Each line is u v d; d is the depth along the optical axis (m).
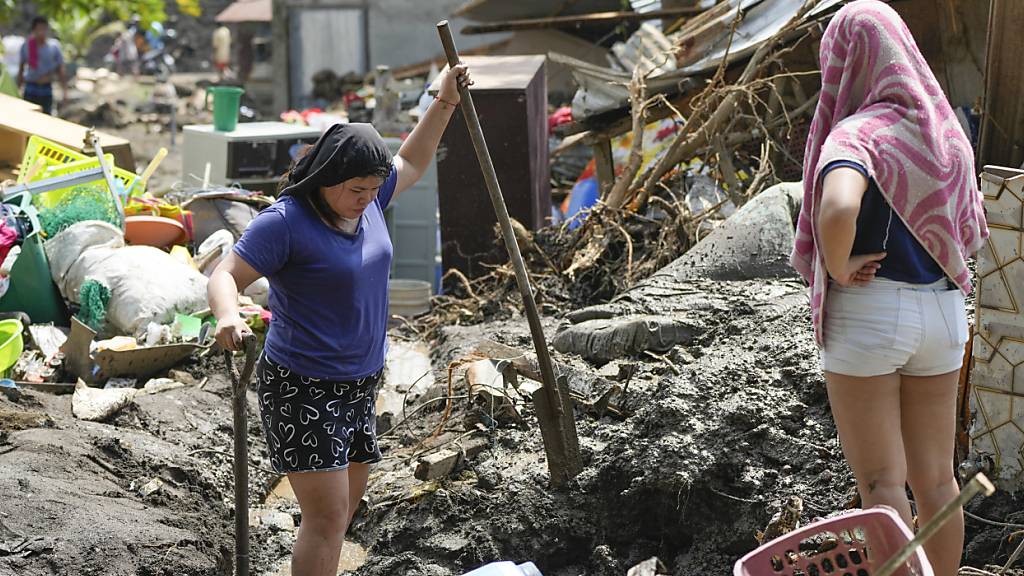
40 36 17.80
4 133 8.84
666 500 4.25
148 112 24.77
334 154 3.21
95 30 34.31
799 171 7.81
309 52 22.67
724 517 4.14
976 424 3.93
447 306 7.48
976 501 3.86
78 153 8.10
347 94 18.92
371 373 3.54
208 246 7.27
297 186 3.28
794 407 4.31
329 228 3.35
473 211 7.98
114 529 4.01
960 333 3.00
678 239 6.80
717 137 7.44
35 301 6.55
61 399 5.52
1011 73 5.80
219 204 7.72
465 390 5.27
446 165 7.98
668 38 9.28
